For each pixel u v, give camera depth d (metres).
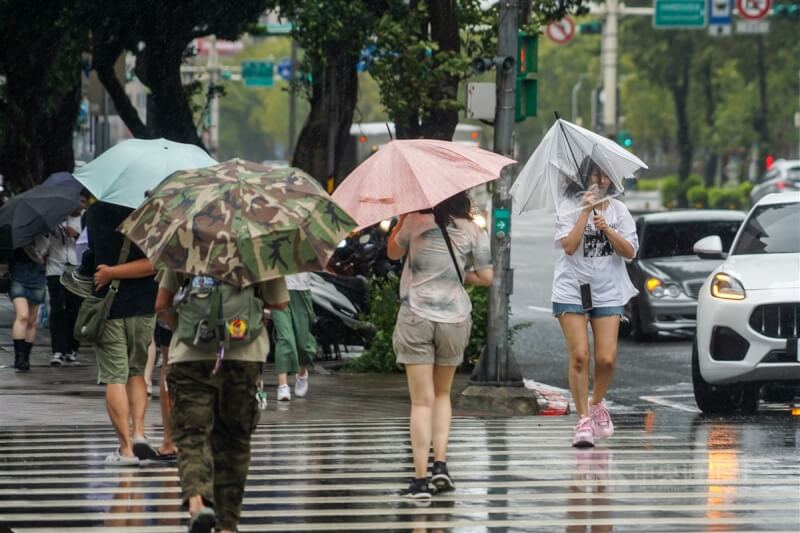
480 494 19.94
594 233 23.98
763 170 151.75
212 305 16.14
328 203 16.08
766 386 31.56
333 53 48.56
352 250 44.72
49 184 36.09
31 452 23.77
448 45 42.25
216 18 52.56
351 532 17.48
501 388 29.36
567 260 24.11
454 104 42.19
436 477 19.91
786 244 30.61
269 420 28.12
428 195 19.28
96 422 27.50
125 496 19.97
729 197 140.38
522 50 29.66
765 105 150.12
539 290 66.19
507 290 29.58
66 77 55.44
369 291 40.22
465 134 104.25
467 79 43.47
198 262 15.56
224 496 16.56
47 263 37.16
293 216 15.79
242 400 16.50
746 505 19.12
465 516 18.44
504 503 19.28
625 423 27.80
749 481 20.91
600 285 23.98
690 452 23.66
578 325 24.19
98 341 22.20
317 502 19.42
